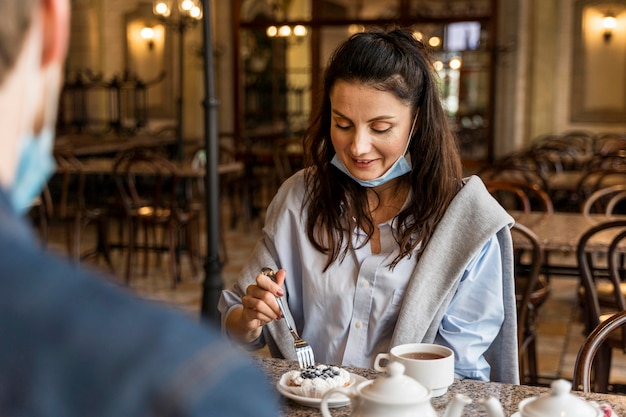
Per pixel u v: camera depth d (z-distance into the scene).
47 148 0.51
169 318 0.42
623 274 4.34
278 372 1.53
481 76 10.52
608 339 3.08
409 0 10.73
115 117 11.66
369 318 1.71
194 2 8.50
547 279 4.61
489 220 1.67
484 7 10.45
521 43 10.35
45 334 0.40
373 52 1.64
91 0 11.48
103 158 9.77
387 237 1.74
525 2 10.30
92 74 11.32
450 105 10.60
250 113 11.52
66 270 0.43
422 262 1.68
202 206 6.86
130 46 11.52
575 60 10.36
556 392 1.10
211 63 4.18
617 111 10.28
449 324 1.67
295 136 11.52
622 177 6.38
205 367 0.40
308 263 1.75
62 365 0.40
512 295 1.71
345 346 1.71
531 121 10.52
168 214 5.92
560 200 7.07
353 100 1.64
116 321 0.41
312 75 11.46
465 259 1.66
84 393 0.39
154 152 10.03
